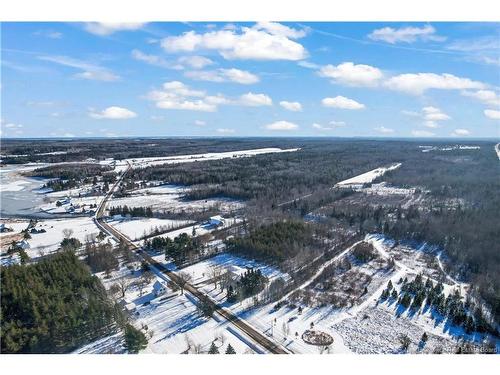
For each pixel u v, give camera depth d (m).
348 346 80.19
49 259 116.06
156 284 103.19
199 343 81.00
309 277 112.56
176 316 91.88
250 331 85.56
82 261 119.50
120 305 91.44
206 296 100.31
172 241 136.25
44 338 79.50
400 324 89.25
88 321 82.50
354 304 97.69
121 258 129.38
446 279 113.25
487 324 89.81
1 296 90.94
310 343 80.75
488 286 104.62
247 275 104.88
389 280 111.69
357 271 117.56
